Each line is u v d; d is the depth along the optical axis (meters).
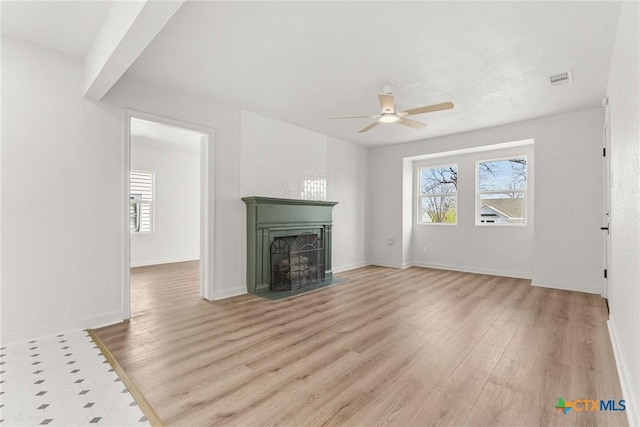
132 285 4.68
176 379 2.00
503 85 3.40
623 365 1.94
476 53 2.73
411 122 3.51
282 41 2.54
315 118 4.57
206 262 3.87
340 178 5.88
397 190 6.27
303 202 4.69
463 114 4.39
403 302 3.77
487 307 3.55
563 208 4.39
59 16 2.24
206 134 3.81
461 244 5.87
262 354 2.36
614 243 2.67
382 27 2.35
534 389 1.88
